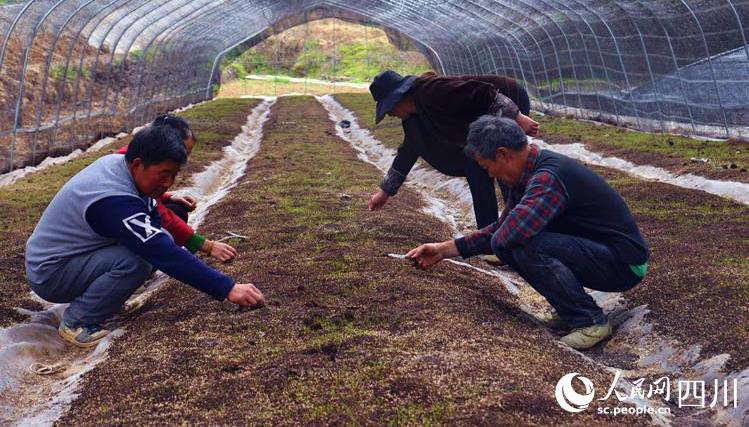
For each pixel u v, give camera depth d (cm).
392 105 570
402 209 866
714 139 1450
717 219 738
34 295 579
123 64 2220
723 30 1395
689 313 488
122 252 471
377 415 346
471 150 462
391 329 459
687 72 1558
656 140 1438
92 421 360
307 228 747
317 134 1811
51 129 1606
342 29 5444
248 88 4275
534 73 2516
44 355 470
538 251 463
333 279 567
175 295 553
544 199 450
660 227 723
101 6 1680
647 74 1747
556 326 517
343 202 884
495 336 454
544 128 1822
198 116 2375
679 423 376
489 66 2959
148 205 479
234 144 1706
